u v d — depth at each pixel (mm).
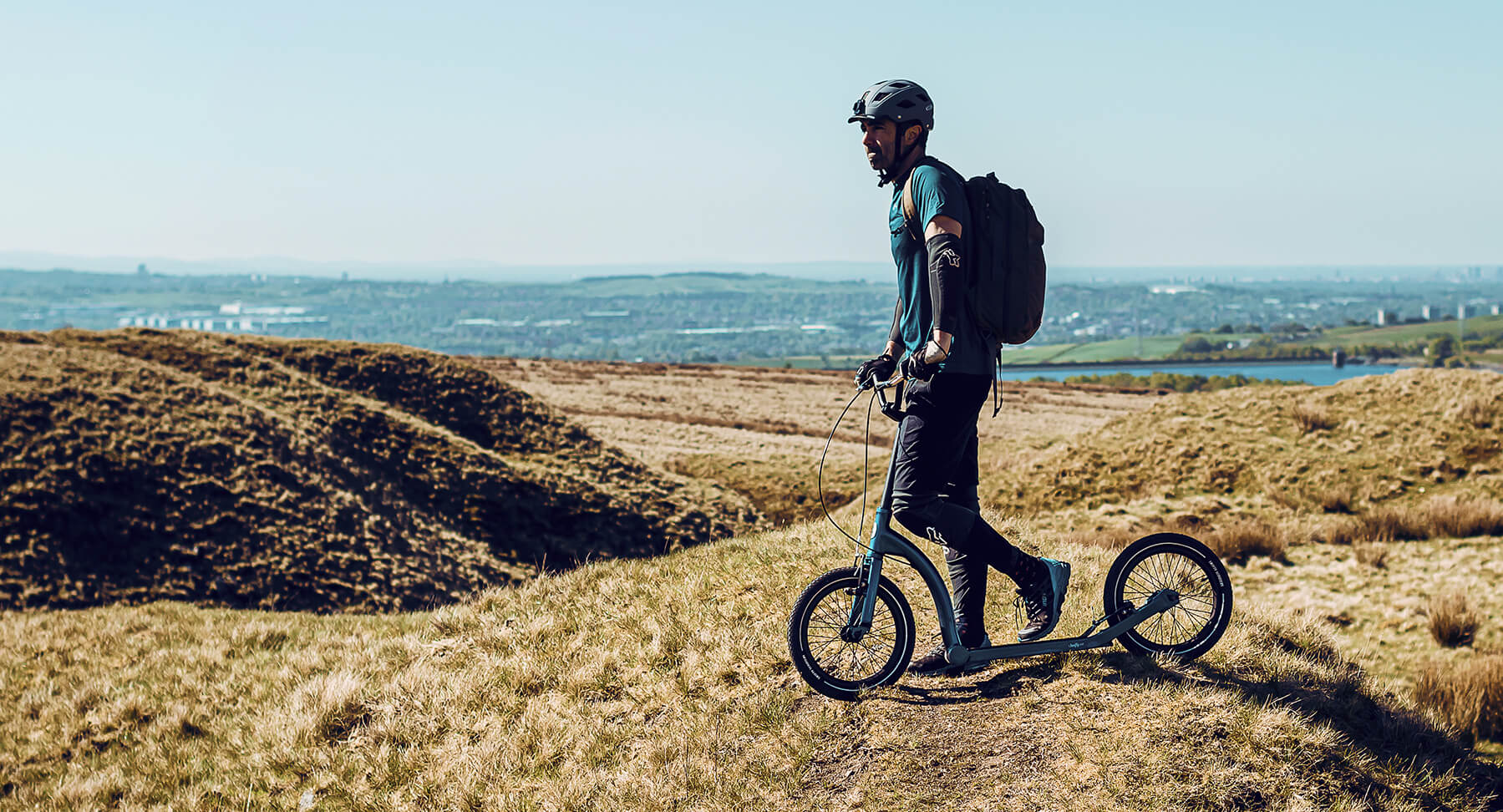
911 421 4695
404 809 5359
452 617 8141
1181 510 20391
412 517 33375
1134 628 5234
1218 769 4195
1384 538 16859
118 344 44188
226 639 11750
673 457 48625
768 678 5531
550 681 6352
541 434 46969
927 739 4641
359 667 7812
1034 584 5039
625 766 5105
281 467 31078
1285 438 23125
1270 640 5895
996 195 4469
